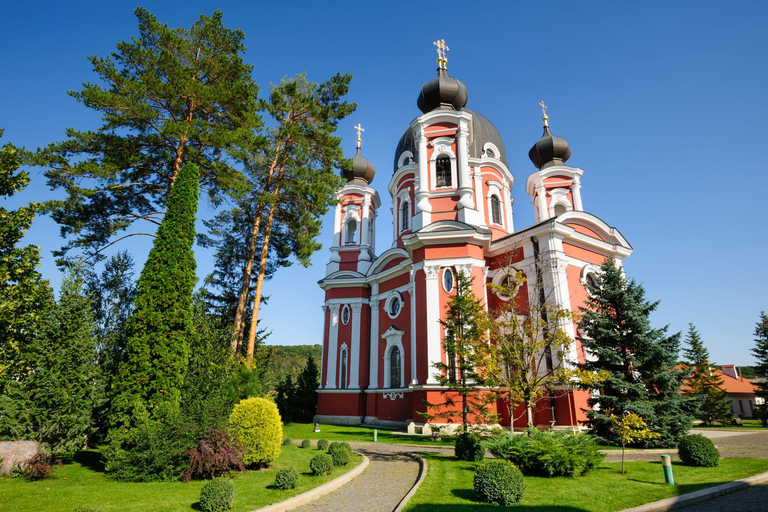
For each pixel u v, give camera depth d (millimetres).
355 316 34906
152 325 15164
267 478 12734
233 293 36312
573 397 22203
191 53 23234
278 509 9586
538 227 25562
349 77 26984
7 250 15508
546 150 34531
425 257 26203
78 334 14664
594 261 27859
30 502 9828
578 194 33125
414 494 10477
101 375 15422
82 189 19703
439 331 24609
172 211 16750
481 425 19188
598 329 18438
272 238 30219
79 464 14531
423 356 24953
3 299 14352
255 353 31172
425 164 29875
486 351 16156
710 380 37469
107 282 21094
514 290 17797
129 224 21609
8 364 14008
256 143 22141
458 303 18750
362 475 13383
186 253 16516
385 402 30312
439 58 32594
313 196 24438
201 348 17859
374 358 32469
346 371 34062
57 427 13570
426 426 23297
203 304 21188
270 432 14102
